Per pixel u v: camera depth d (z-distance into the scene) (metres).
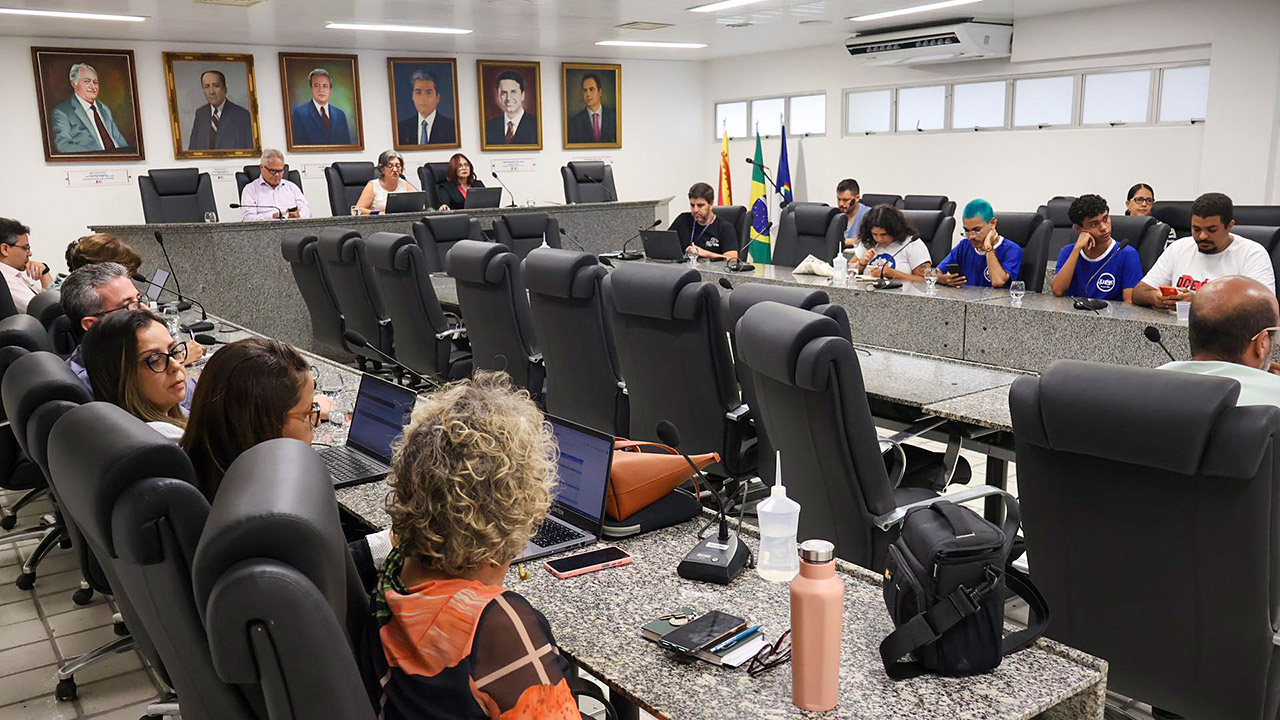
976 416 2.62
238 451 1.68
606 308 3.37
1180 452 1.46
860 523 2.14
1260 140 7.27
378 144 10.12
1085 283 4.56
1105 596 1.73
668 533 1.86
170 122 8.94
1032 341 3.91
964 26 8.41
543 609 1.54
